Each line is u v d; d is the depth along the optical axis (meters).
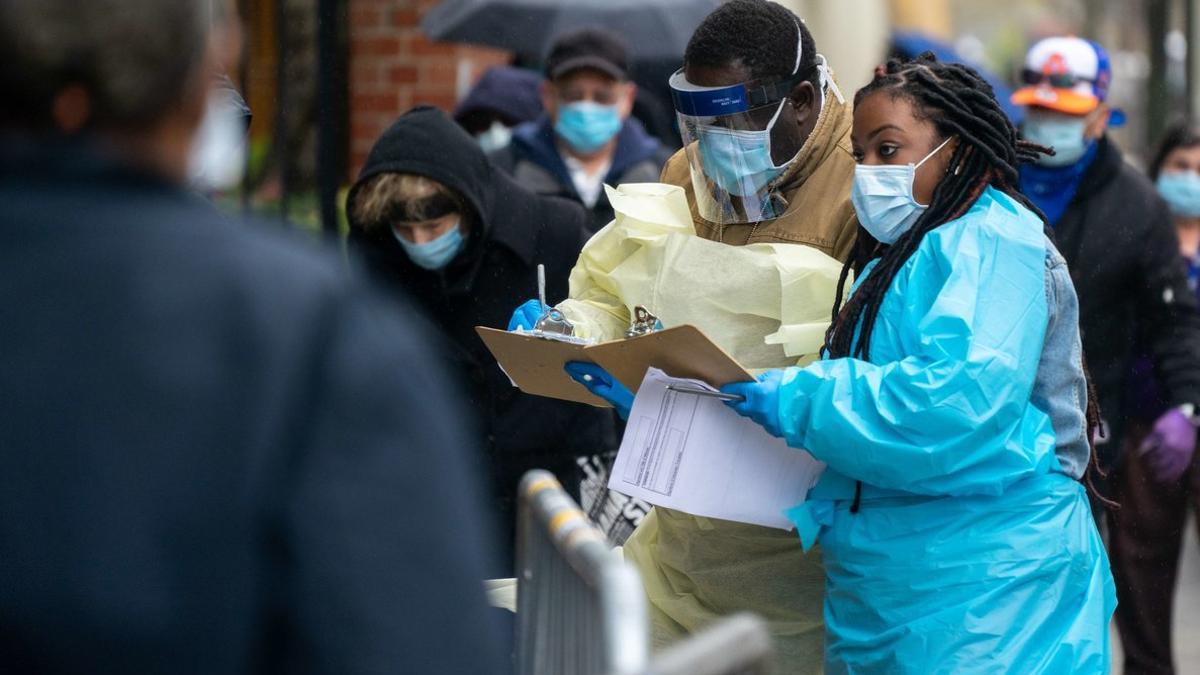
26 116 3.99
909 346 8.12
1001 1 96.44
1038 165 14.57
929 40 22.48
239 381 3.78
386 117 21.86
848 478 8.52
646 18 20.33
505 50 20.58
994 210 8.27
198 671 3.66
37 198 3.91
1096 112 14.38
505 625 8.27
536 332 9.45
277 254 3.98
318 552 3.75
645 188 10.12
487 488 12.48
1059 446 8.58
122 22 3.96
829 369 8.10
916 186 8.38
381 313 4.05
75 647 3.60
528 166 16.97
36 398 3.72
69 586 3.61
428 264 12.25
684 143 9.68
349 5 21.67
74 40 3.93
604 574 4.65
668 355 8.37
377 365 3.90
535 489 6.25
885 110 8.41
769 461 8.70
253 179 20.83
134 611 3.61
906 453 7.84
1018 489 8.21
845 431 7.93
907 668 8.21
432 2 21.67
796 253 9.17
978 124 8.33
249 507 3.73
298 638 3.76
